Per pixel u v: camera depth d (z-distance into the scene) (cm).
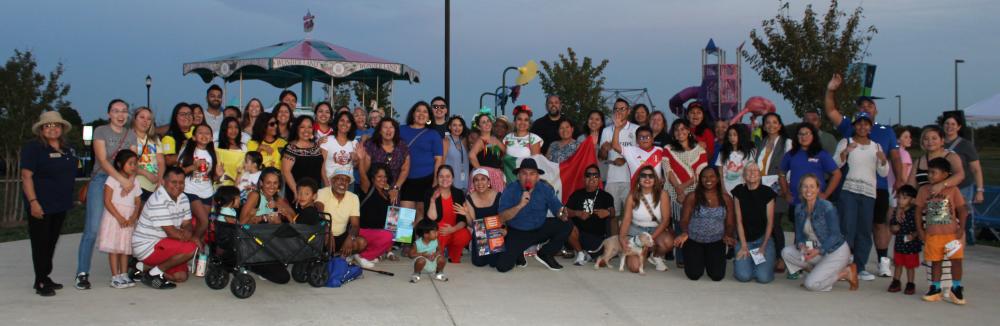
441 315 623
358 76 2158
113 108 734
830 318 620
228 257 707
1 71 1486
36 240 696
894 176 909
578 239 917
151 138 784
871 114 920
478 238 862
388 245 866
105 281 775
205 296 693
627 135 1013
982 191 912
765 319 616
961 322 609
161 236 728
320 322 595
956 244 675
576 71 2473
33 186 687
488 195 907
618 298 702
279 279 745
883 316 630
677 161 950
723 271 805
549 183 1002
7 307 639
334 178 812
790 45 1722
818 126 1027
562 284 775
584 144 1007
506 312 636
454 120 1026
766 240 798
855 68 1738
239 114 1059
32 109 1515
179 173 725
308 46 1902
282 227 696
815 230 765
